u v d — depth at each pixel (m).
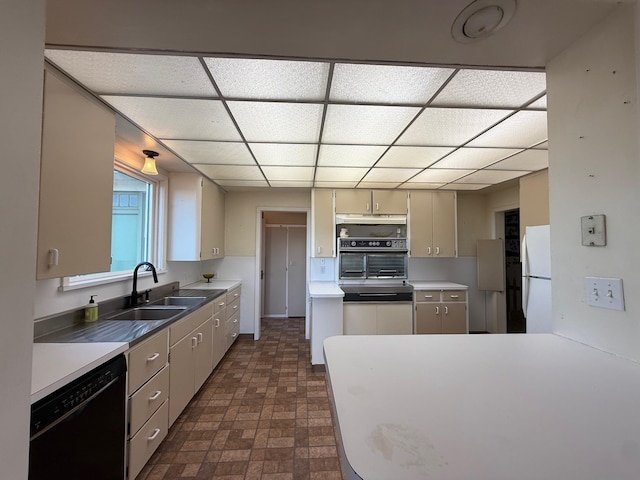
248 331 4.65
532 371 0.95
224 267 4.64
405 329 3.87
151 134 2.24
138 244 2.99
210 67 1.41
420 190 4.25
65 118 1.43
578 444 0.61
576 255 1.17
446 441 0.61
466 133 2.22
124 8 0.97
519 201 3.81
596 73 1.08
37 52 0.74
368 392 0.82
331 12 1.00
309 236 4.67
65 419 1.14
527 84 1.58
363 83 1.56
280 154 2.71
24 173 0.70
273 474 1.82
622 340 1.01
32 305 0.73
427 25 1.06
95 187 1.63
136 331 1.79
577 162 1.16
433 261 4.71
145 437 1.76
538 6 0.97
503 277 4.47
